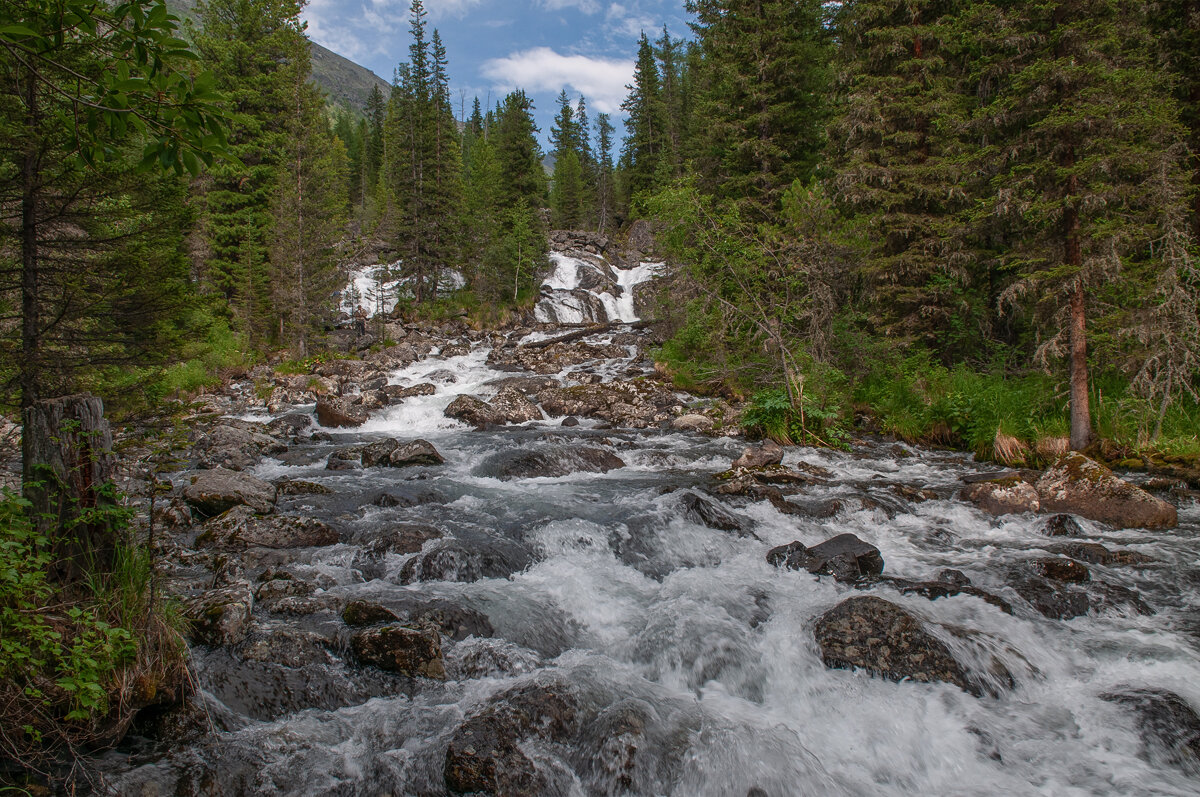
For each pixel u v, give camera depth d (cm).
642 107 5931
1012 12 1348
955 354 1780
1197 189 1151
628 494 1037
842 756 446
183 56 316
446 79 4625
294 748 422
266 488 970
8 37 315
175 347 841
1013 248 1362
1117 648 570
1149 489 1015
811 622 581
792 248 1655
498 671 523
